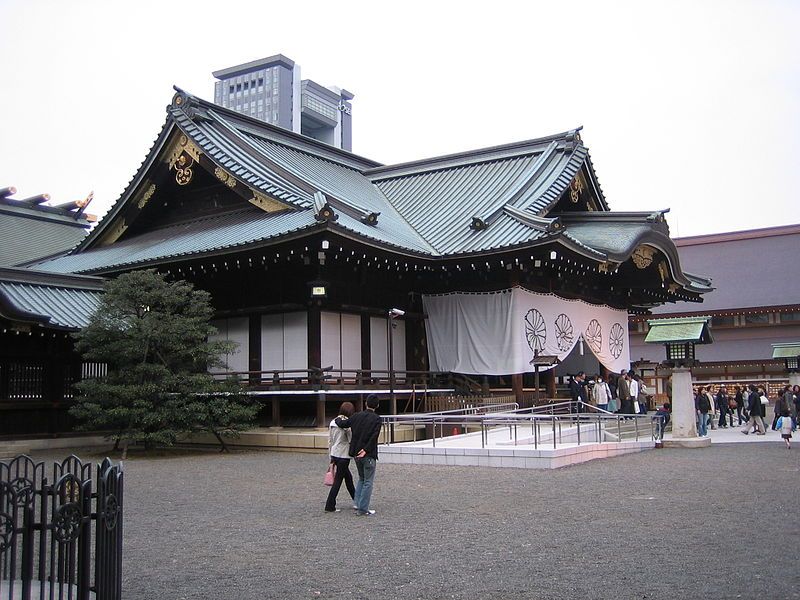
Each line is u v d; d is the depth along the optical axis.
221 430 22.08
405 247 25.11
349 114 168.88
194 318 21.92
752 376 55.75
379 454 19.09
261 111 147.00
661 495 13.09
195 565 8.67
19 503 6.49
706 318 23.45
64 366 24.34
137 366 21.00
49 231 48.34
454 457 18.09
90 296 25.95
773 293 61.56
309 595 7.40
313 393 23.02
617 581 7.66
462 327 27.66
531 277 27.83
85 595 5.88
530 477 15.65
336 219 22.52
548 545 9.34
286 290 25.14
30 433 23.44
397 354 27.55
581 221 31.78
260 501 13.26
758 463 18.19
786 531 9.94
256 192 27.11
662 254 31.19
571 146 32.47
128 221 30.61
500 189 31.47
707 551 8.85
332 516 11.66
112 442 25.44
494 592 7.39
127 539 10.14
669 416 30.05
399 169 36.69
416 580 7.88
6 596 6.61
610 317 33.59
